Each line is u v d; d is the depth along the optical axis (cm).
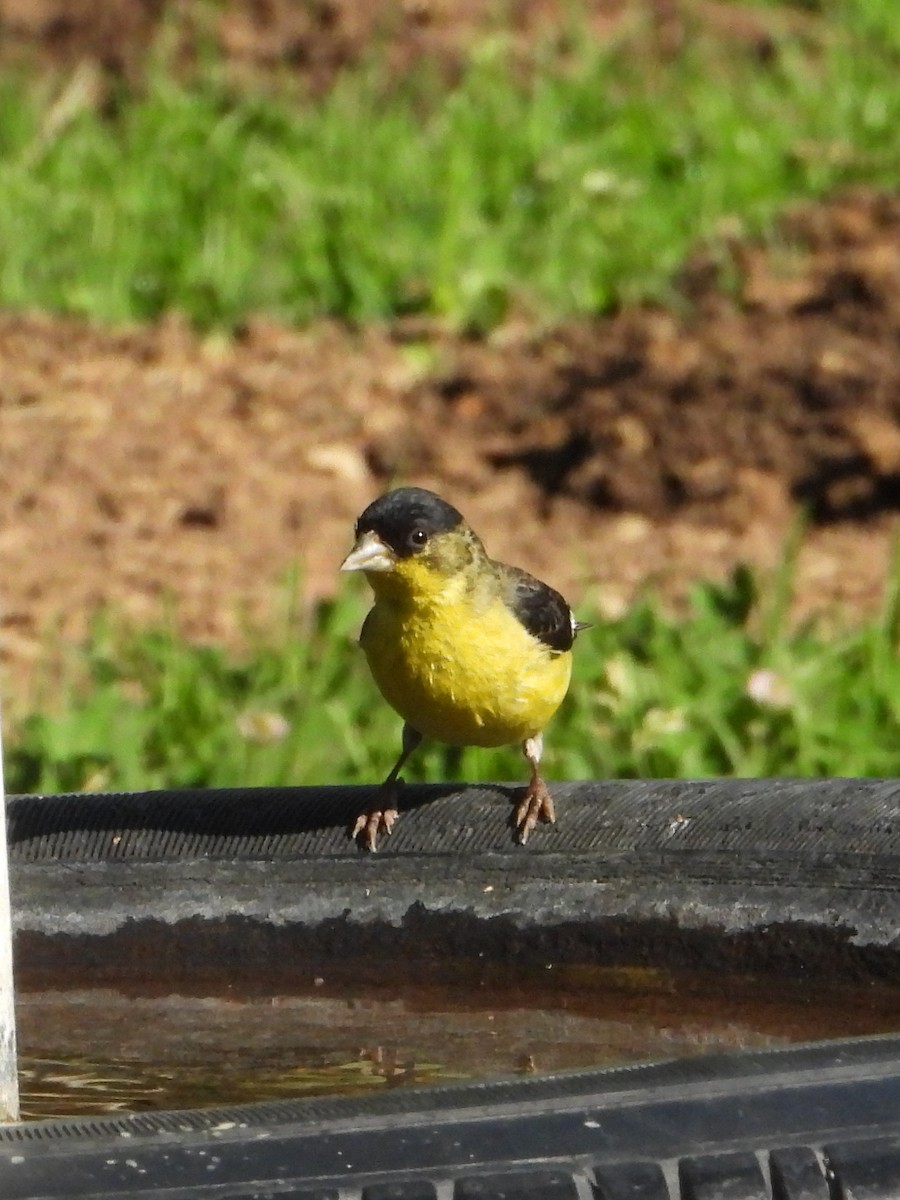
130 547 1401
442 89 2227
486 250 1834
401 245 1870
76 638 1265
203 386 1656
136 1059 674
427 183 1966
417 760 1061
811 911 708
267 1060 671
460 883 747
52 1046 690
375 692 1141
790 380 1544
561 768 1041
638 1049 675
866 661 1155
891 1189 461
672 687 1113
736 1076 487
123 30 2262
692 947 722
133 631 1234
